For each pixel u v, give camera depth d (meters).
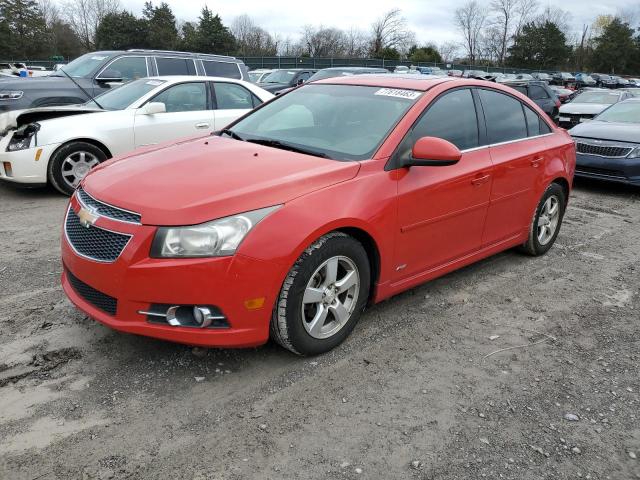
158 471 2.45
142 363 3.22
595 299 4.56
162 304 2.88
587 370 3.45
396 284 3.79
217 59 10.71
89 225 3.06
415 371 3.32
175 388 3.02
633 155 8.69
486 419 2.92
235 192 2.97
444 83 4.21
